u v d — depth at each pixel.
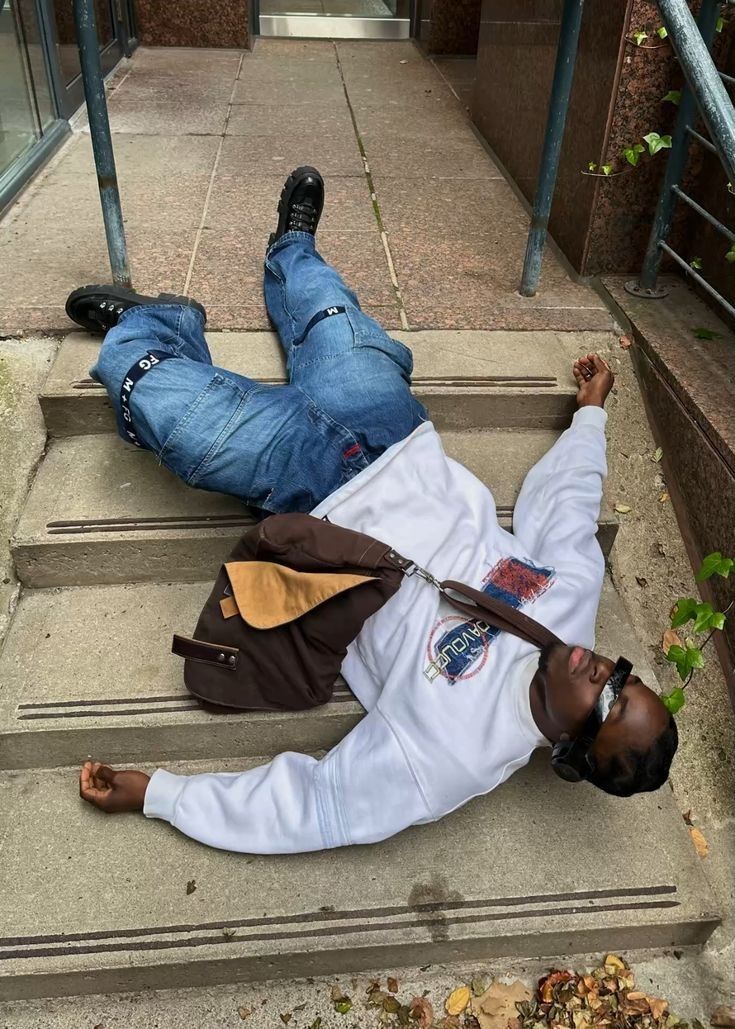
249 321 2.72
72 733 1.88
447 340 2.72
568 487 2.19
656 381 2.66
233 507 2.21
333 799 1.72
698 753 2.10
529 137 3.67
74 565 2.14
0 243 3.13
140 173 3.81
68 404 2.35
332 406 2.14
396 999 1.75
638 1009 1.75
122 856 1.80
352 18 6.63
